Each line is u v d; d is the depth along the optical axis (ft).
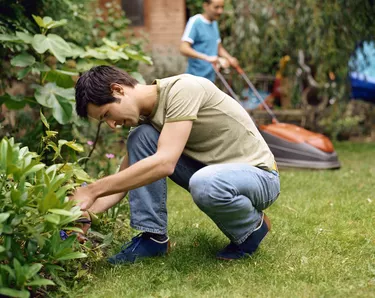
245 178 7.97
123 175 7.50
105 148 15.42
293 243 9.29
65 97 11.59
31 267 6.56
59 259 6.96
